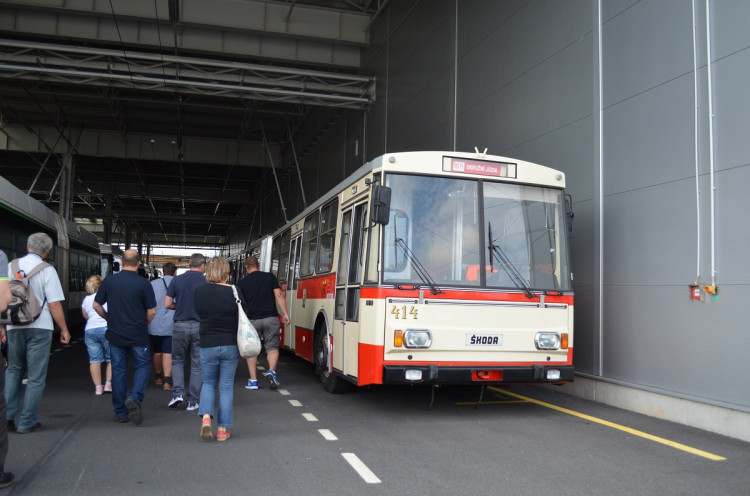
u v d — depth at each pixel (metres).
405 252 7.40
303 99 21.70
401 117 17.83
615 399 8.53
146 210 62.00
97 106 30.45
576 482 5.09
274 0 20.75
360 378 7.57
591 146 9.27
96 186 47.66
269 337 10.01
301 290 12.10
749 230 6.60
